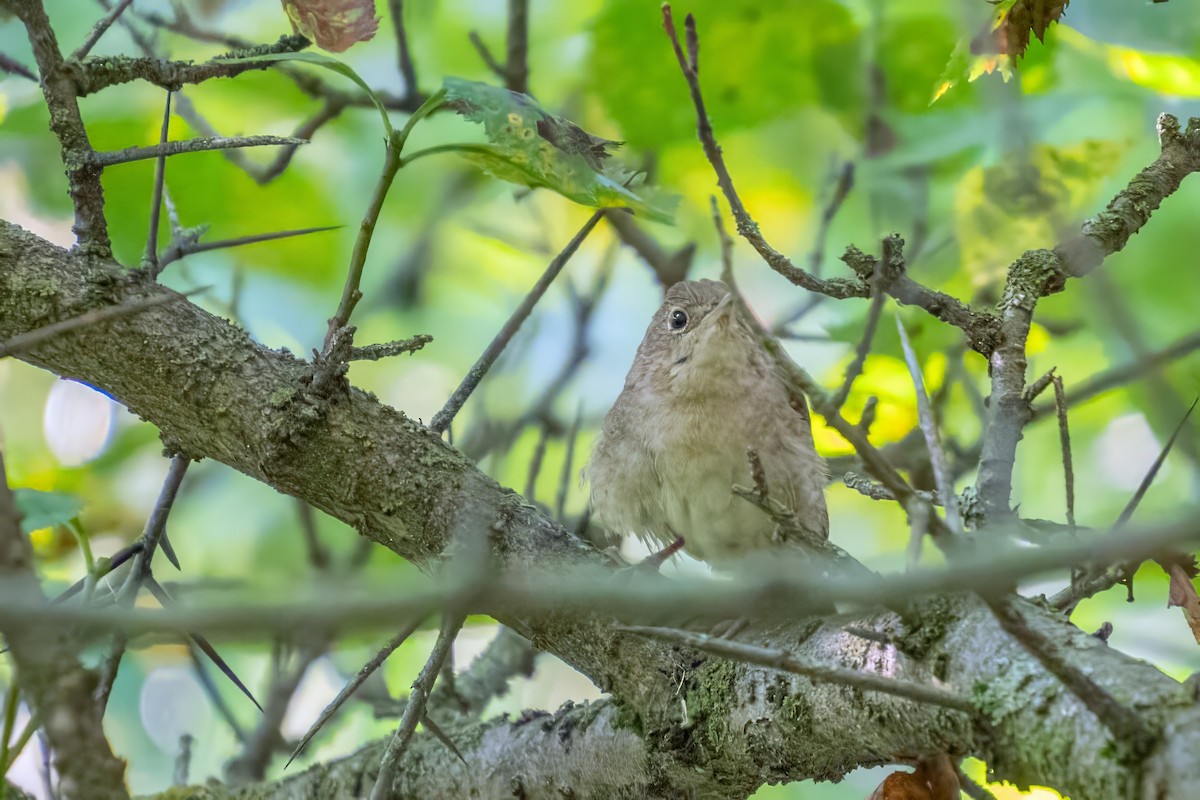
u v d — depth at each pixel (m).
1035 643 3.72
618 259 13.51
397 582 3.84
